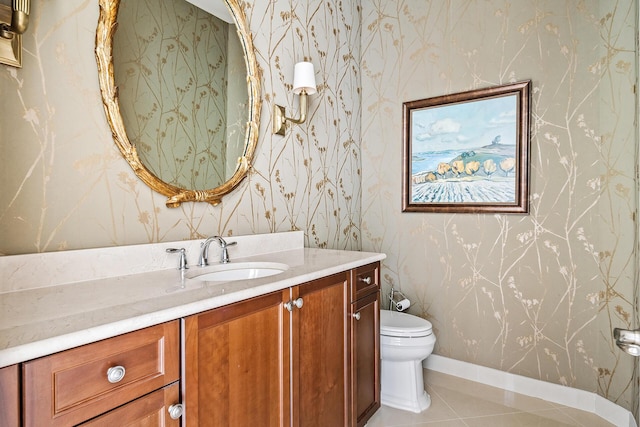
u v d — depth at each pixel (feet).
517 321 6.91
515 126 6.86
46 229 3.56
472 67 7.36
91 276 3.81
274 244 6.11
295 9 6.76
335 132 7.95
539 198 6.66
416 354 6.26
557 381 6.52
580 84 6.23
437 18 7.80
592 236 6.16
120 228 4.16
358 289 5.43
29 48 3.42
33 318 2.53
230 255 5.35
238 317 3.43
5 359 1.96
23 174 3.40
